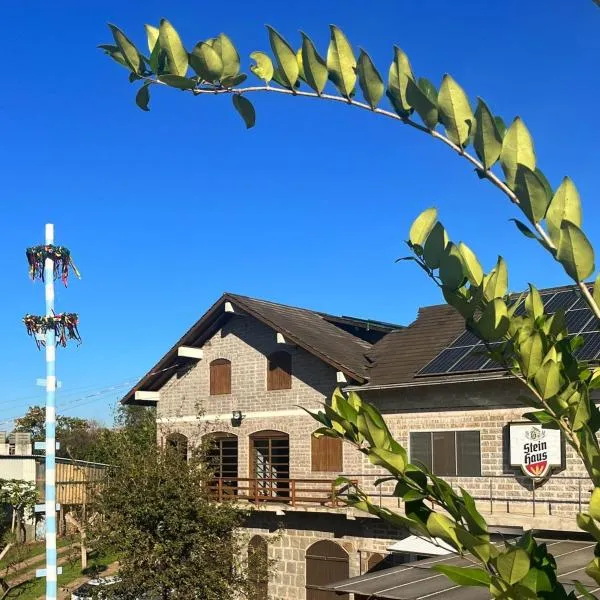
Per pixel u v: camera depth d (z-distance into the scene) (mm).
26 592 26297
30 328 18875
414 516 3059
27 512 35594
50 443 18969
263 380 27594
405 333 26531
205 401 29125
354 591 14906
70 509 35219
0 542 27391
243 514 21797
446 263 3168
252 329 28203
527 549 3150
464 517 2898
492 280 3154
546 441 19969
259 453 27719
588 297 2715
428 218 3236
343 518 24453
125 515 19109
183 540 18875
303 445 26156
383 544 23578
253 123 3170
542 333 3301
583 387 3096
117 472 19625
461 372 21859
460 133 2803
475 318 3285
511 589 2713
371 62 2891
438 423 22266
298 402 26500
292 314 29000
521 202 2689
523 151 2723
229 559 19391
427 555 20297
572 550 16469
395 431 23047
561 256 2666
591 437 2713
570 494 19609
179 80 2943
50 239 18719
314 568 24906
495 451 21109
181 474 19469
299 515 25359
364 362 25516
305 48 3000
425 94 2883
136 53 2986
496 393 21281
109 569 29297
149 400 30422
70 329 19188
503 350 3359
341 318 31094
